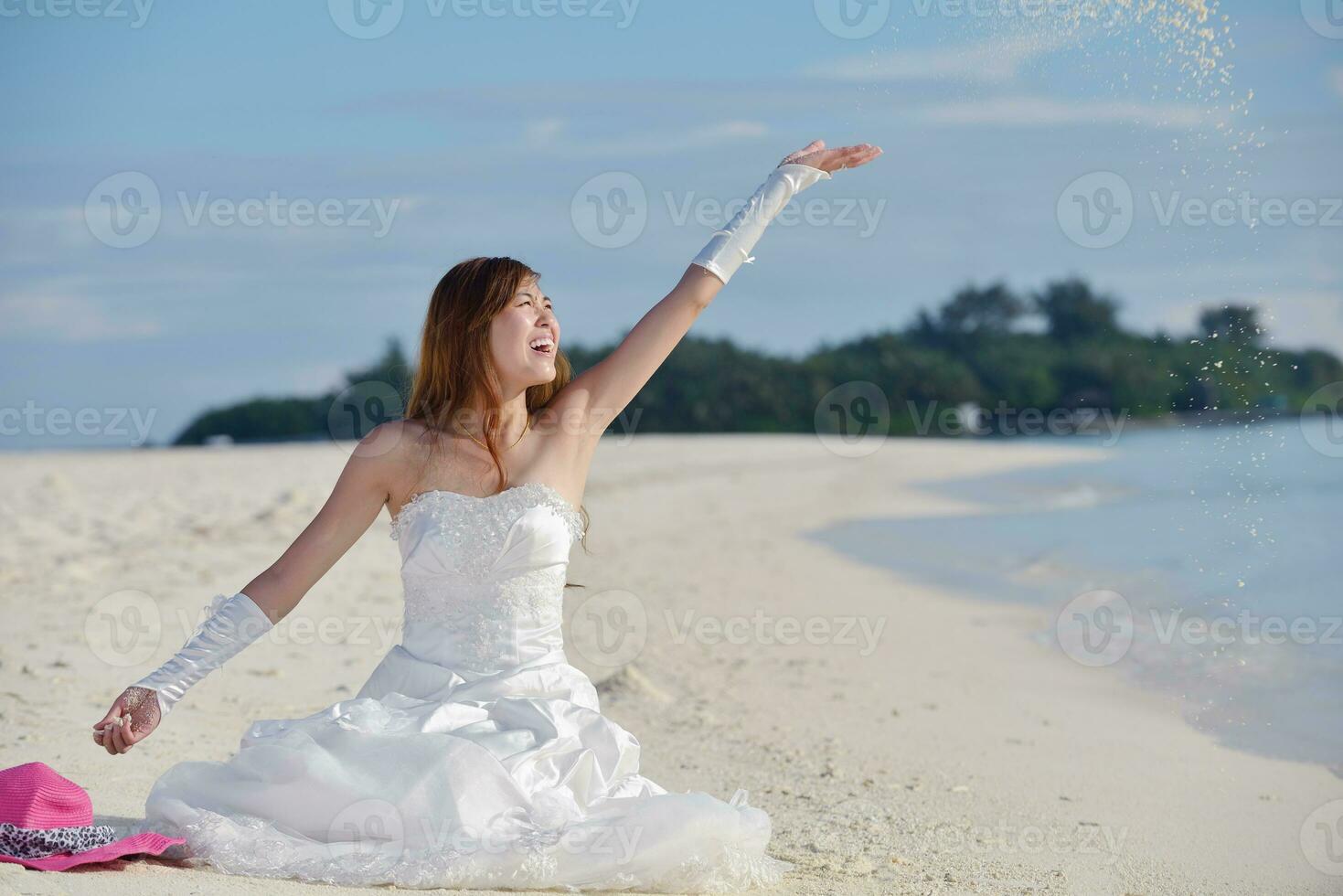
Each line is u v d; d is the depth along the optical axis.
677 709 5.88
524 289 3.40
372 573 9.59
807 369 52.00
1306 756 5.02
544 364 3.40
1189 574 10.38
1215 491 16.83
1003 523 16.05
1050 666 7.00
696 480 24.48
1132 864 3.63
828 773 4.71
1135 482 23.75
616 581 10.38
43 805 2.91
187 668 3.19
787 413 50.91
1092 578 10.59
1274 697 6.05
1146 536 13.55
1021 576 10.93
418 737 3.10
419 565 3.34
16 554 9.69
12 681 5.43
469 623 3.35
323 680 5.93
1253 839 3.90
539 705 3.25
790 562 12.02
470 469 3.40
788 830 3.94
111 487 17.39
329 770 3.07
